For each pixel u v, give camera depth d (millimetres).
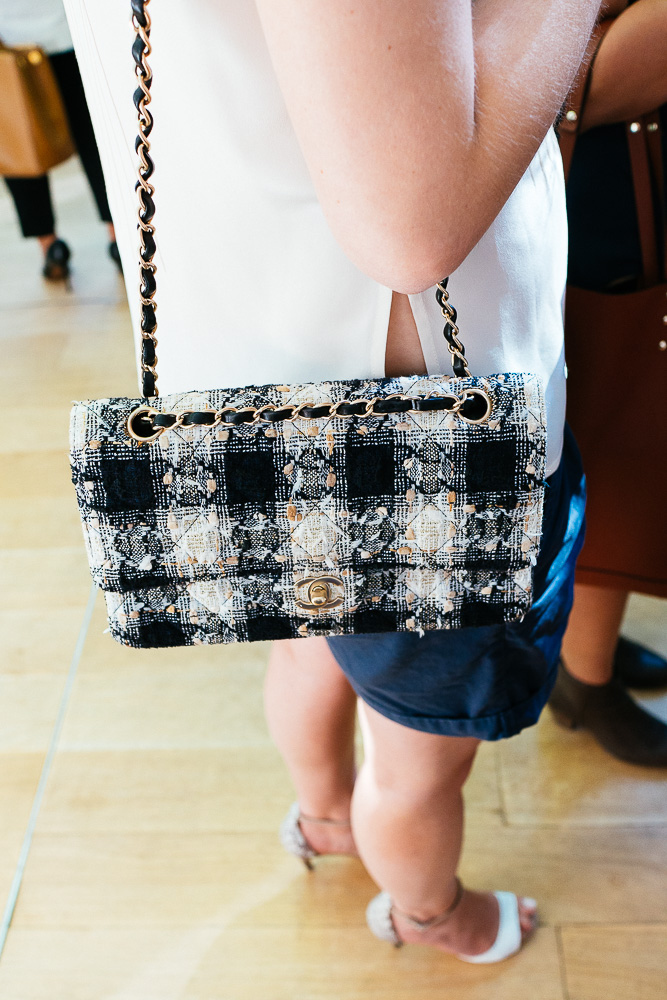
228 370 611
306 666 888
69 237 2742
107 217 2393
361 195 426
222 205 543
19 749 1286
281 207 529
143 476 562
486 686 694
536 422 557
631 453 958
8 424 1938
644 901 1068
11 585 1550
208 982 1022
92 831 1176
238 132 512
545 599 703
